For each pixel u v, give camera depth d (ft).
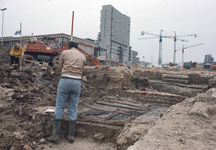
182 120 8.70
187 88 35.88
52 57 38.09
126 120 12.50
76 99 11.09
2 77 15.87
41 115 12.31
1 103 12.17
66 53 10.85
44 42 39.22
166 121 8.67
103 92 22.27
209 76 41.55
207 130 7.36
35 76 19.95
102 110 15.31
